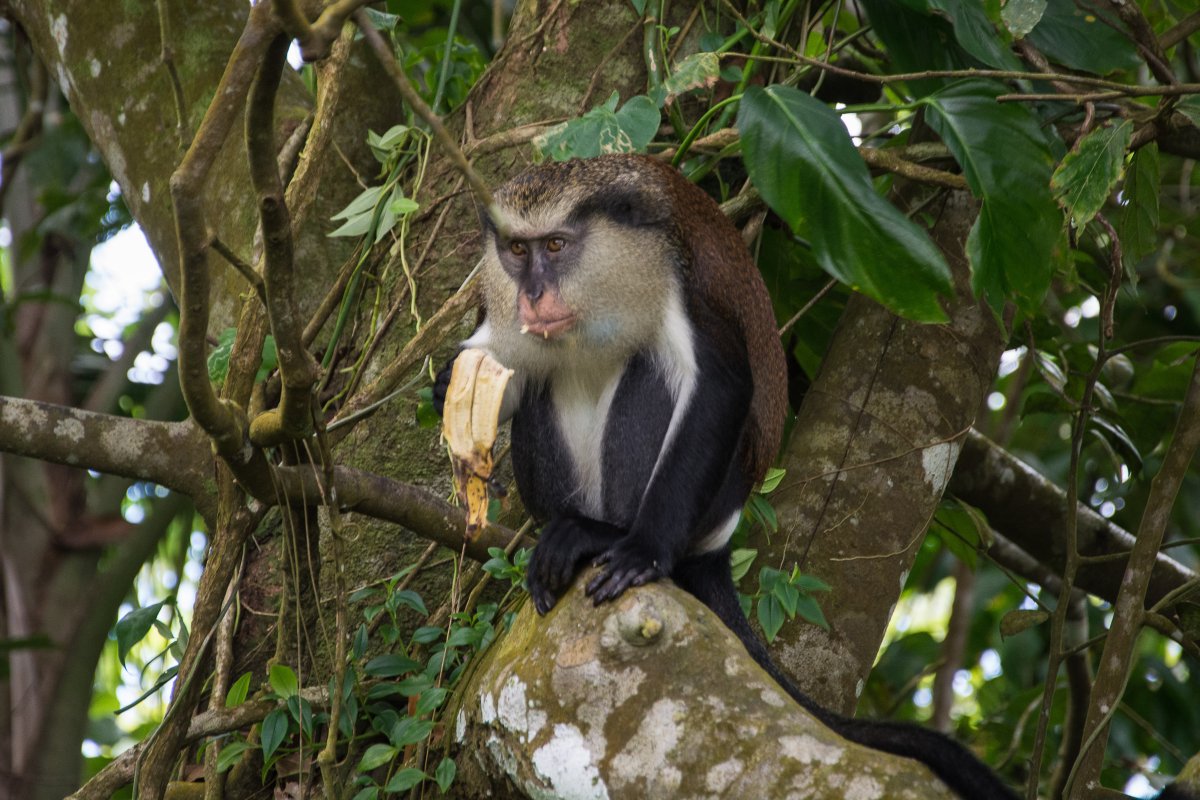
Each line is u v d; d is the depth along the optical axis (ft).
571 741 16.26
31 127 38.65
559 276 22.09
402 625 22.90
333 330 25.62
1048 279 22.21
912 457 24.61
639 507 20.72
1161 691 37.60
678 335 21.84
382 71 28.89
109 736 48.62
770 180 21.33
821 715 19.24
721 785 15.29
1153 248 25.57
